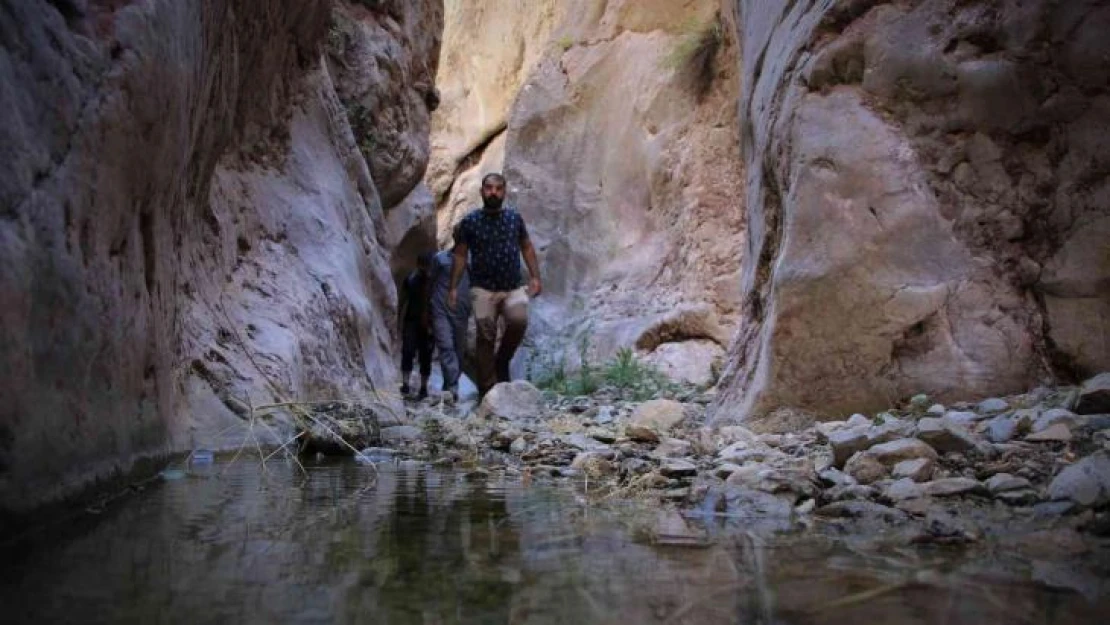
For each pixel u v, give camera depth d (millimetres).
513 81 20953
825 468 2945
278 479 2891
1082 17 4203
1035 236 4223
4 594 1302
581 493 2684
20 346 1768
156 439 2898
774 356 4387
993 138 4312
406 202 11609
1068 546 1784
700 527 2039
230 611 1216
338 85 10094
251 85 6047
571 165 15016
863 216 4340
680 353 10992
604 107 14867
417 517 2123
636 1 14961
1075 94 4219
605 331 12289
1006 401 3873
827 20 4738
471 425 5156
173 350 3500
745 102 6172
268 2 5742
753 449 3490
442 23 12438
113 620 1168
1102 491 2191
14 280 1745
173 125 2930
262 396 4082
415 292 10414
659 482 2824
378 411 5605
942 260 4234
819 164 4457
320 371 5316
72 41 2168
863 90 4566
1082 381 4016
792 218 4465
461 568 1520
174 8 2877
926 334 4203
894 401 4191
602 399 8156
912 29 4492
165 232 3213
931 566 1584
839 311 4281
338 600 1282
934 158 4371
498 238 8094
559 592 1354
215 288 4625
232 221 5379
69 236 2078
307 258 6301
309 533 1852
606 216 14219
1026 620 1211
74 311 2072
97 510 2100
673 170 12992
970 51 4379
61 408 1981
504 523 2055
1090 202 4168
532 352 13039
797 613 1240
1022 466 2666
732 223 11828
